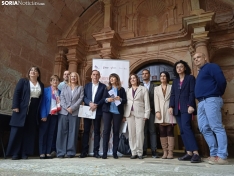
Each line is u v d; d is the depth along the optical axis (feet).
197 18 18.39
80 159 10.21
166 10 22.98
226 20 20.15
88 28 26.40
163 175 4.25
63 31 25.03
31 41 20.16
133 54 22.57
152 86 13.73
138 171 4.91
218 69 9.07
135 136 11.61
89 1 24.84
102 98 12.24
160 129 12.10
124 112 12.07
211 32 19.61
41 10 20.83
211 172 4.86
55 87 12.44
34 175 4.12
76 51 23.57
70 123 11.93
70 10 24.04
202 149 15.40
